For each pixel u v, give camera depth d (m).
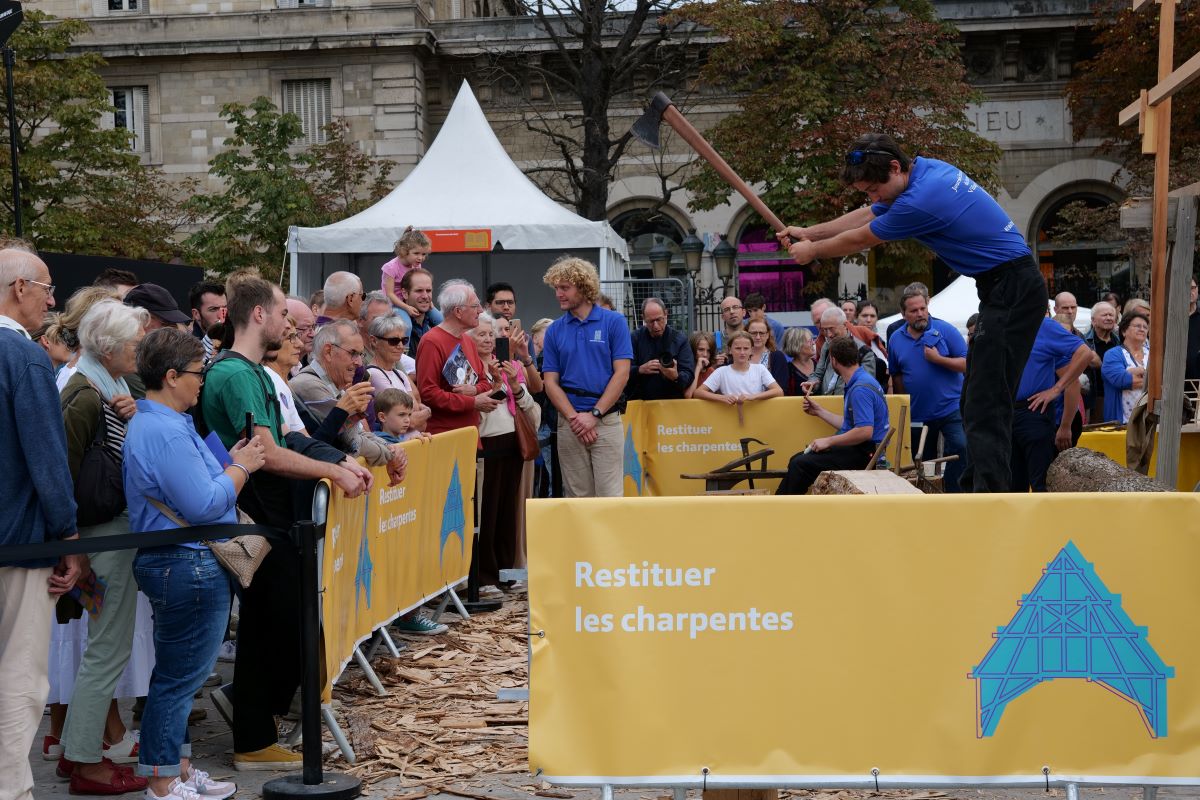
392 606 6.57
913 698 3.68
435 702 6.00
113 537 4.27
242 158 28.92
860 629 3.68
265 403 5.13
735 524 3.67
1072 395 8.47
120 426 5.05
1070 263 33.25
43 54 29.14
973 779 3.67
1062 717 3.67
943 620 3.67
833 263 29.53
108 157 28.97
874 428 9.46
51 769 5.29
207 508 4.46
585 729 3.66
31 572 4.18
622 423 9.92
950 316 17.61
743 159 27.61
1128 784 3.66
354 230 15.66
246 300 5.19
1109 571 3.67
